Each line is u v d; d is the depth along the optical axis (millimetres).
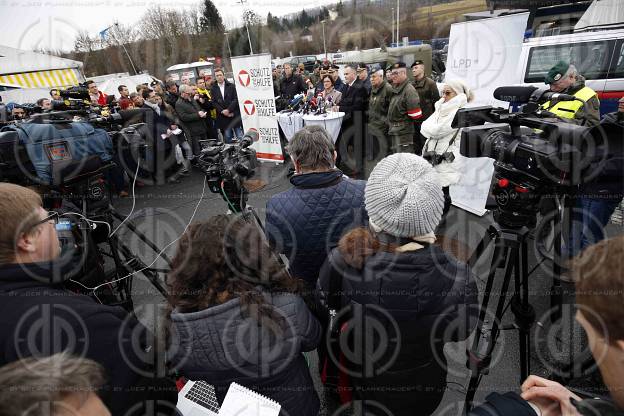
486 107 1507
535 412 594
